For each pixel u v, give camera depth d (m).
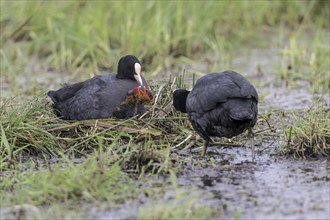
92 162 10.30
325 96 14.91
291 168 10.85
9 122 11.59
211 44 18.31
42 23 18.38
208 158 11.37
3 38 18.02
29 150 11.50
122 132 11.58
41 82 16.31
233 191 9.85
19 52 17.72
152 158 10.68
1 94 15.33
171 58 17.64
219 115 10.42
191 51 18.30
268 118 13.16
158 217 8.71
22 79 16.61
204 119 10.66
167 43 17.80
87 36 17.58
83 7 18.61
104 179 9.85
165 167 10.48
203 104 10.52
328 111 13.12
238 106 10.15
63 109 12.62
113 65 17.05
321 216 8.99
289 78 16.38
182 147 11.85
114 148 11.43
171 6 18.73
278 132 12.48
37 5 18.62
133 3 18.47
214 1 19.14
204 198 9.57
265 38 19.44
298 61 17.06
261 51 18.56
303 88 15.73
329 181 10.25
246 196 9.66
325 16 20.16
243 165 11.02
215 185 10.09
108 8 18.61
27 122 11.83
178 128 12.12
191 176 10.48
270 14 20.27
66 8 18.61
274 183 10.18
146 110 12.19
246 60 17.88
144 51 17.33
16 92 15.38
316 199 9.55
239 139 12.20
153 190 9.76
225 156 11.49
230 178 10.41
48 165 10.97
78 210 9.12
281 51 17.28
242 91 10.20
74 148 11.55
